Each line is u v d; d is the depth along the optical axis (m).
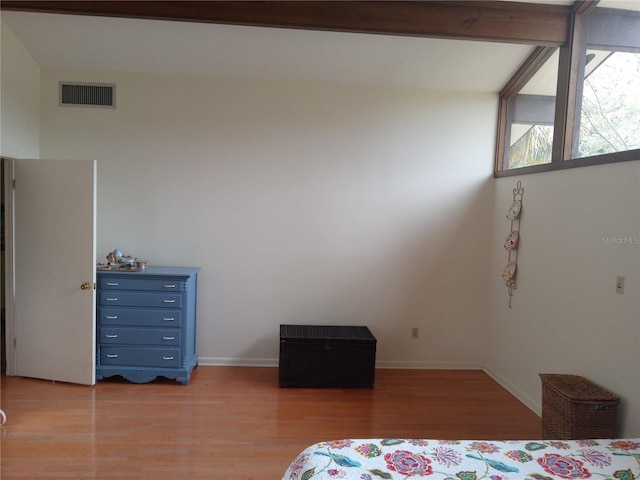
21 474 2.19
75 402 3.02
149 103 3.63
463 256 3.89
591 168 2.59
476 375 3.82
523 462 1.73
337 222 3.80
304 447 2.55
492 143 3.84
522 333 3.32
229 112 3.68
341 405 3.13
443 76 3.60
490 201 3.87
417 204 3.83
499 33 2.92
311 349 3.40
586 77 2.84
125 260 3.51
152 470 2.27
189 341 3.49
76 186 3.17
